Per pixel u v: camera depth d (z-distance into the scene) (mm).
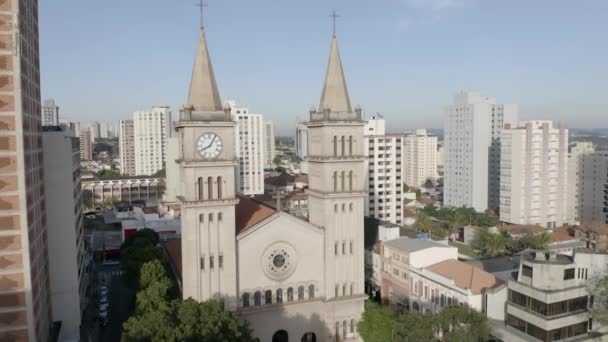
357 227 84562
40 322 72625
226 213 75875
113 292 121125
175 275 93688
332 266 83312
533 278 75438
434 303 90062
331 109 81562
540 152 187875
